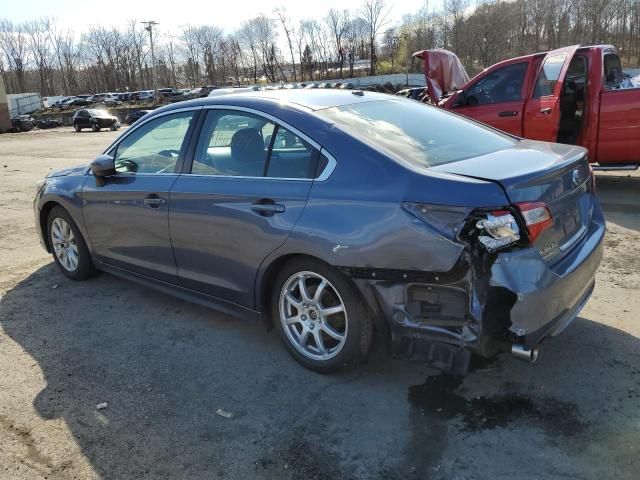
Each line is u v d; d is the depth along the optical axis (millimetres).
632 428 2596
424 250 2570
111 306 4355
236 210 3260
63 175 4816
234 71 95062
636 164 6996
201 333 3840
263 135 3297
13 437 2773
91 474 2506
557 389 2928
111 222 4199
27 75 103875
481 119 7590
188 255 3668
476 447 2537
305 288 3146
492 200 2467
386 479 2389
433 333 2650
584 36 68125
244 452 2605
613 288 4195
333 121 3125
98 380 3279
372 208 2723
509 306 2484
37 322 4105
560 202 2820
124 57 102938
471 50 71000
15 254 5879
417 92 23422
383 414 2814
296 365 3346
